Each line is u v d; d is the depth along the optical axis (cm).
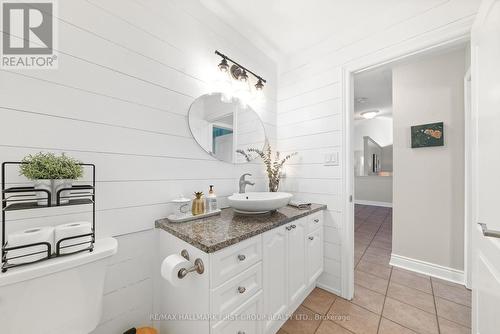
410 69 217
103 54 107
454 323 139
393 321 142
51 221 92
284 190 212
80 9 100
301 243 150
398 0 143
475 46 103
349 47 170
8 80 84
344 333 132
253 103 194
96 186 104
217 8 154
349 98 170
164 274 89
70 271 82
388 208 507
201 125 150
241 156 182
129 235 116
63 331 82
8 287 70
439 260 198
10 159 83
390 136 559
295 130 204
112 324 110
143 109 121
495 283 83
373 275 202
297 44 194
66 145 96
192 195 146
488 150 90
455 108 192
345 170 170
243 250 103
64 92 95
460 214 188
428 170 205
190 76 144
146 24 122
